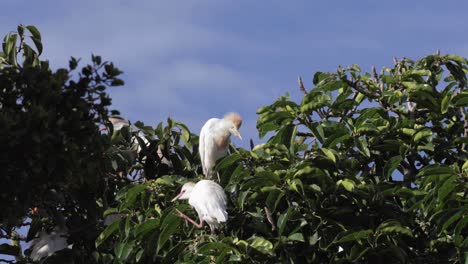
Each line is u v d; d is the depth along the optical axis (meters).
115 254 12.20
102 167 10.59
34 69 8.95
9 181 8.66
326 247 11.48
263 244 11.22
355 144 12.15
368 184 12.06
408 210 11.71
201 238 11.90
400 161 11.96
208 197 11.66
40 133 8.49
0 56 11.59
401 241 11.80
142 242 12.12
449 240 12.33
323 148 11.80
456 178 11.31
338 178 11.99
